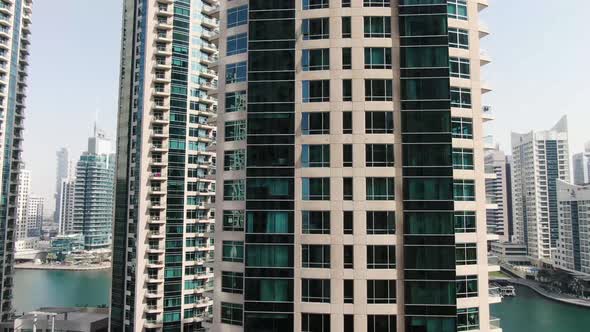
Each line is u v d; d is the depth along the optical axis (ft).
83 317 344.08
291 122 153.99
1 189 323.37
